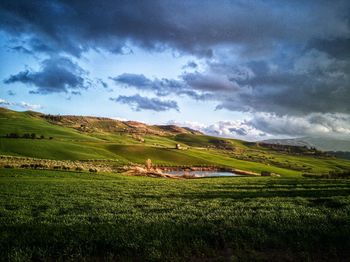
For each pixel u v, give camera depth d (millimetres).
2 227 15492
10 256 11125
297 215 17266
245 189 35844
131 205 22859
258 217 16891
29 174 50625
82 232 14031
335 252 11430
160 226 15133
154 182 47188
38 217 17984
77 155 106062
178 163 117625
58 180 44781
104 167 79312
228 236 13258
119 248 12016
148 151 131875
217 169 112688
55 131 182250
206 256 11469
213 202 24422
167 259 10930
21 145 107312
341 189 33938
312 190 33094
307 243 12250
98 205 22672
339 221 15562
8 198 26062
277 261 10891
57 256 11555
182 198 27531
